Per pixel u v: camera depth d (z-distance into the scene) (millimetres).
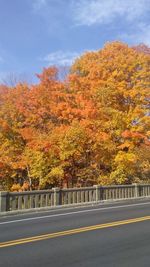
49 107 32250
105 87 33094
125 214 16109
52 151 29125
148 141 33000
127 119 32438
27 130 30000
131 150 31906
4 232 11953
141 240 10352
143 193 27453
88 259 8281
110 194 24391
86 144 29969
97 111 31203
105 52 35969
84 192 22516
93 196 23125
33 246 9680
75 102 32531
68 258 8383
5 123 30422
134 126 32500
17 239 10641
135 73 34219
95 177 31016
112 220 14203
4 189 30875
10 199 17969
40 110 31875
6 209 17609
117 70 34625
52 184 31094
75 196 21875
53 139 29156
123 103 34219
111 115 31938
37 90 32562
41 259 8305
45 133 30812
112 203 22562
